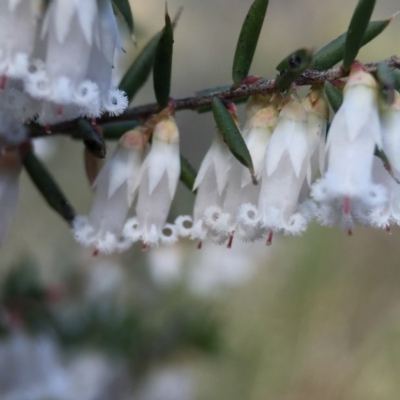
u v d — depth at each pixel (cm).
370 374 38
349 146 17
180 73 42
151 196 18
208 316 23
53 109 17
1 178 18
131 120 18
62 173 35
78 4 17
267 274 36
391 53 37
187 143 34
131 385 23
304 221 17
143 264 24
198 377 35
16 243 34
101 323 22
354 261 38
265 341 37
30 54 17
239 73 17
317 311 37
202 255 24
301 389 37
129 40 20
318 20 42
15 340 21
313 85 17
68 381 22
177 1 42
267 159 17
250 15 17
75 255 24
